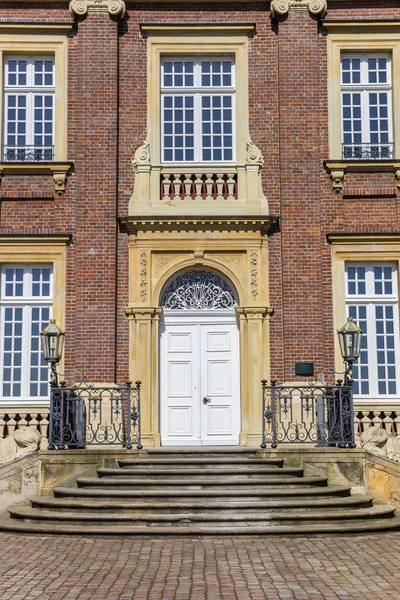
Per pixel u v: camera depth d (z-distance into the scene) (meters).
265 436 17.20
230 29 18.88
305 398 15.87
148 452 15.70
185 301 18.50
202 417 18.19
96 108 18.52
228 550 11.73
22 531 12.98
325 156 18.69
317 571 10.47
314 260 18.20
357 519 13.33
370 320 18.44
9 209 18.41
